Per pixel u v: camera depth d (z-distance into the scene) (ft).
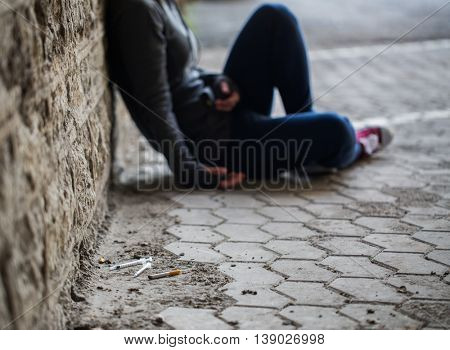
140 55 21.85
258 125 23.66
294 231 19.84
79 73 17.44
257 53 24.20
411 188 23.08
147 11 21.63
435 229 19.74
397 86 37.47
